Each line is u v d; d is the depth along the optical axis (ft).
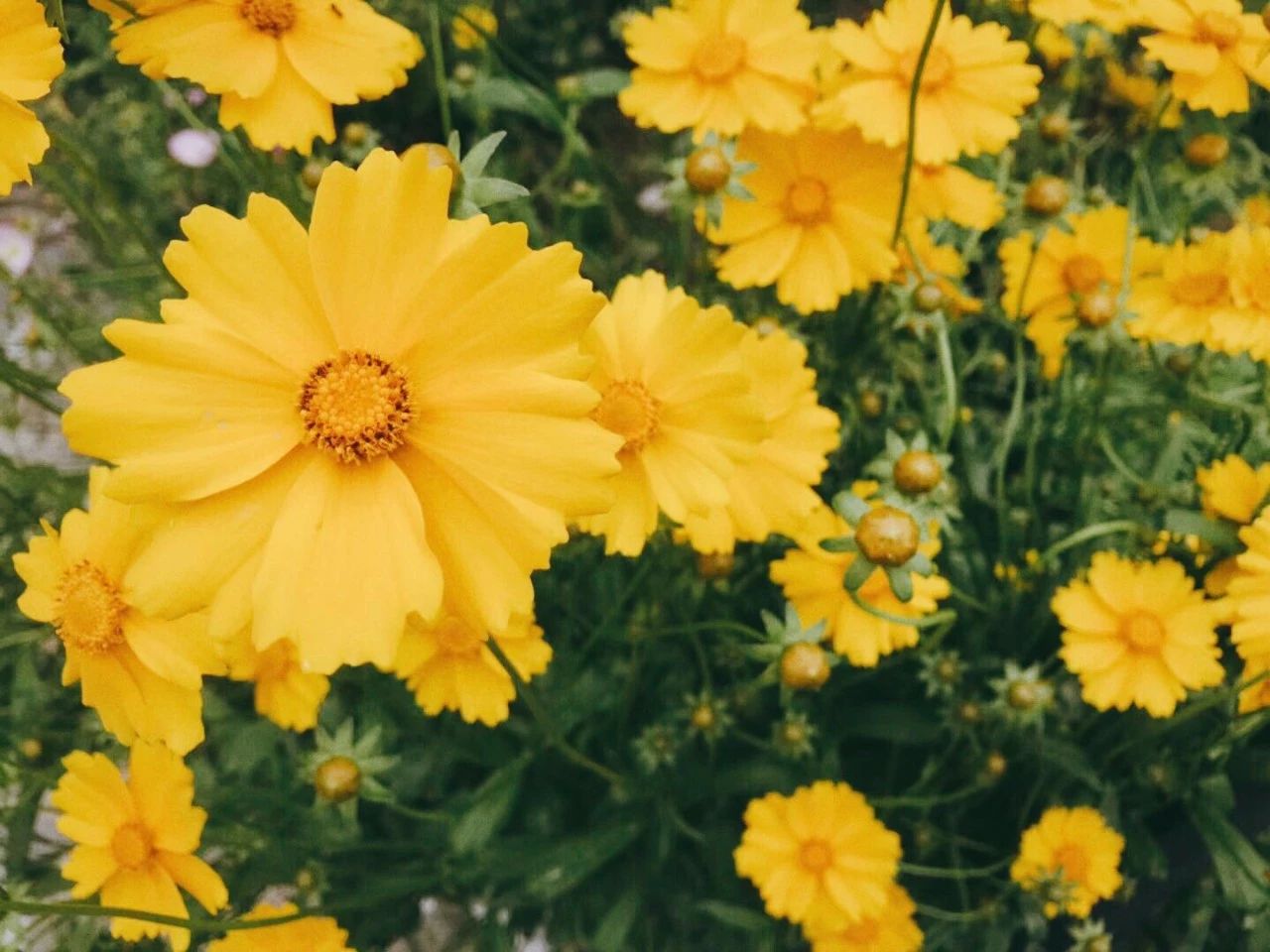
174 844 0.78
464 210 0.68
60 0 0.66
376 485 0.57
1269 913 0.97
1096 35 1.20
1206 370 1.03
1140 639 0.89
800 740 0.97
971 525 1.10
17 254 1.27
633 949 1.14
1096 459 1.11
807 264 0.94
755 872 0.94
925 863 1.12
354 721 1.10
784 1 0.92
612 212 1.44
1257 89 1.18
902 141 0.87
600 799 1.14
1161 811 1.13
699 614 1.04
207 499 0.56
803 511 0.83
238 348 0.56
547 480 0.55
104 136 1.40
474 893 1.15
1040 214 0.98
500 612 0.56
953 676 0.98
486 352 0.57
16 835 0.99
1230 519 0.85
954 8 1.16
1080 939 1.00
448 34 1.48
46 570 0.72
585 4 1.67
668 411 0.73
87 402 0.54
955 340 1.11
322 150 1.24
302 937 0.85
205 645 0.68
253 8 0.76
